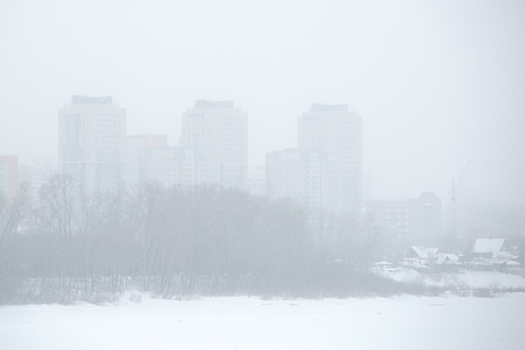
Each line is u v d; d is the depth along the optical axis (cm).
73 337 9094
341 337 9575
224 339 9225
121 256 13988
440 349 9031
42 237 14450
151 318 10788
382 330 10206
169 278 14362
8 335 9144
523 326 10838
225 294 14288
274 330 9962
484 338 9825
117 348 8562
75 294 12744
